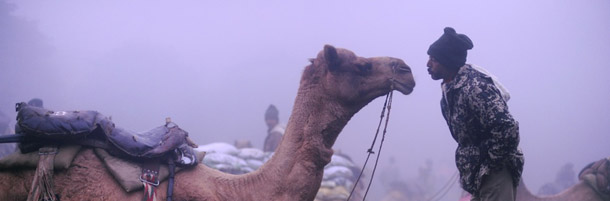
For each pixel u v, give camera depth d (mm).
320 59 4809
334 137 4781
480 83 4438
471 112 4461
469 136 4547
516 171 4406
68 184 4422
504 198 4406
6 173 4492
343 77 4707
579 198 7480
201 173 4816
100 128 4641
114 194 4426
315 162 4637
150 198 4465
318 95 4730
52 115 4406
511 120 4281
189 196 4594
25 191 4426
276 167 4660
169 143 4680
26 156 4469
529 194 7562
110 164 4492
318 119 4691
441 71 4730
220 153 9789
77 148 4551
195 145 5199
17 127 4770
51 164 4387
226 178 4805
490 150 4336
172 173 4621
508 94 5023
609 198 7395
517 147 4375
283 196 4566
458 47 4609
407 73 4828
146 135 4762
